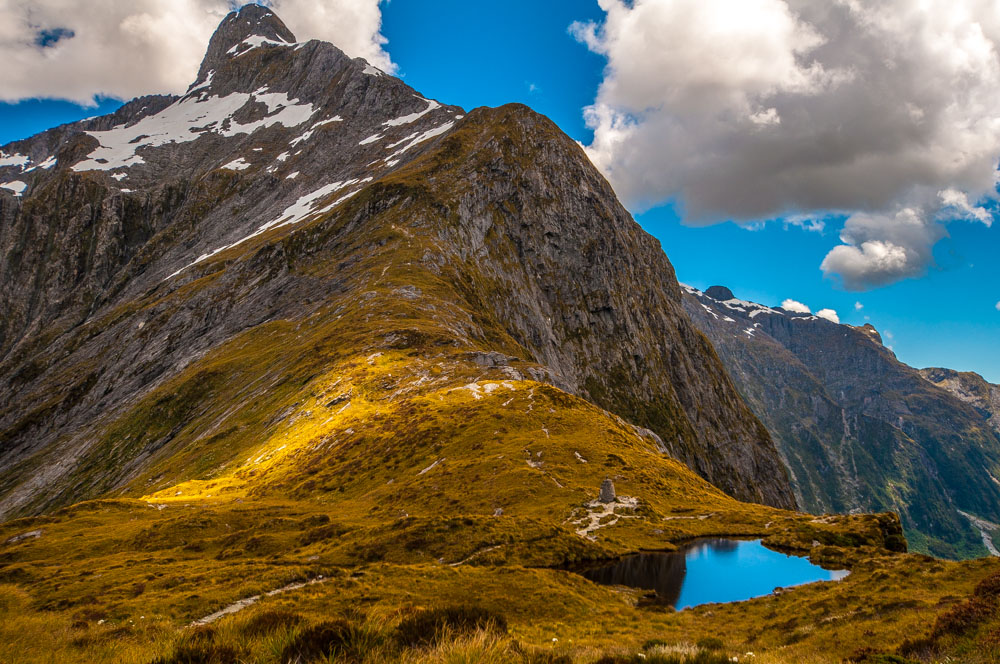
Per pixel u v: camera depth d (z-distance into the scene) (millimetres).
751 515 66438
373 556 52125
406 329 157125
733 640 30516
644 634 32312
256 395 155875
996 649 17359
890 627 25641
